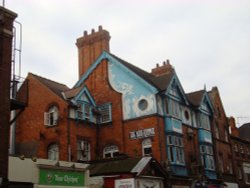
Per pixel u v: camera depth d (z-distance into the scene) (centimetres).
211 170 3328
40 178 1783
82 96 2900
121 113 2994
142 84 2959
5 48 1650
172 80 3058
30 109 2905
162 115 2897
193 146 3209
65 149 2627
